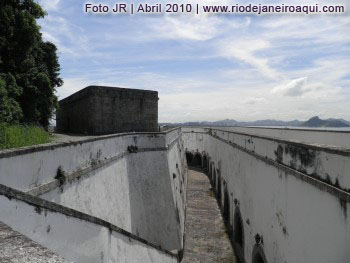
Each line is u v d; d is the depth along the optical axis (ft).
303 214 21.57
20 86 46.37
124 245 20.38
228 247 46.16
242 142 42.52
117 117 70.69
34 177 18.22
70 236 15.03
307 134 34.78
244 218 40.68
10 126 28.94
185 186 75.41
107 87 68.69
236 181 47.57
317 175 19.65
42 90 49.98
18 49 46.62
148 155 44.27
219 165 72.13
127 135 39.81
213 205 67.67
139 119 74.74
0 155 15.01
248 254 37.50
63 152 22.02
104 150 31.12
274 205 27.96
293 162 23.54
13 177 16.10
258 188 33.78
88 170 26.21
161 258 27.53
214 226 54.70
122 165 37.17
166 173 45.47
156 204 42.50
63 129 98.32
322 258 18.71
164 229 42.01
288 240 24.35
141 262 22.68
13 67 46.96
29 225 12.62
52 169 20.45
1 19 42.73
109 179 31.83
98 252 17.10
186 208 64.28
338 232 16.93
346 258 16.10
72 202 22.90
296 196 22.85
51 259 8.77
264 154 31.24
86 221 16.28
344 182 16.47
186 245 46.65
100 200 28.30
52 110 56.08
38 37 51.01
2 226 10.60
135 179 40.29
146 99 75.87
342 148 17.99
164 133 46.83
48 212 13.74
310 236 20.42
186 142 127.13
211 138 93.61
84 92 71.05
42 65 56.54
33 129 32.99
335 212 17.30
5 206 11.50
